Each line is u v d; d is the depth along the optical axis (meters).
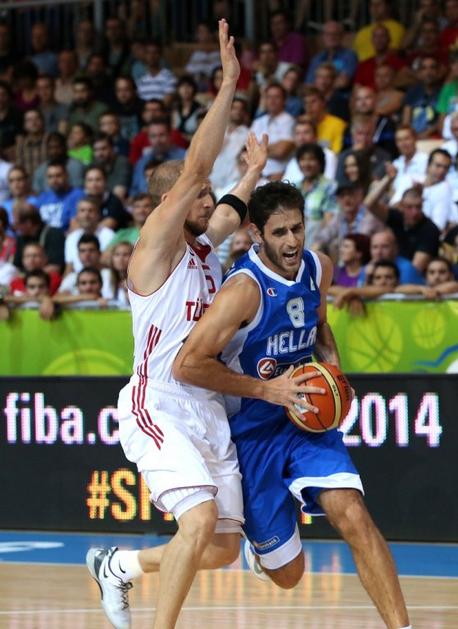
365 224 12.38
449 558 8.98
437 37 14.94
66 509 10.48
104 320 11.43
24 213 14.06
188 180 5.75
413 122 14.21
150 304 5.96
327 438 6.06
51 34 18.12
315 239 12.67
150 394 6.00
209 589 8.02
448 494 9.54
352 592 7.80
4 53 18.25
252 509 6.13
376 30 15.04
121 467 10.26
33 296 11.75
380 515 9.72
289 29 16.12
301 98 14.83
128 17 17.81
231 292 5.77
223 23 5.77
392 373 9.68
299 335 6.00
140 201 13.23
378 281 11.16
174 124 15.61
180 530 5.74
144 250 5.93
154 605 7.46
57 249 13.95
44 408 10.54
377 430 9.70
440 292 10.48
